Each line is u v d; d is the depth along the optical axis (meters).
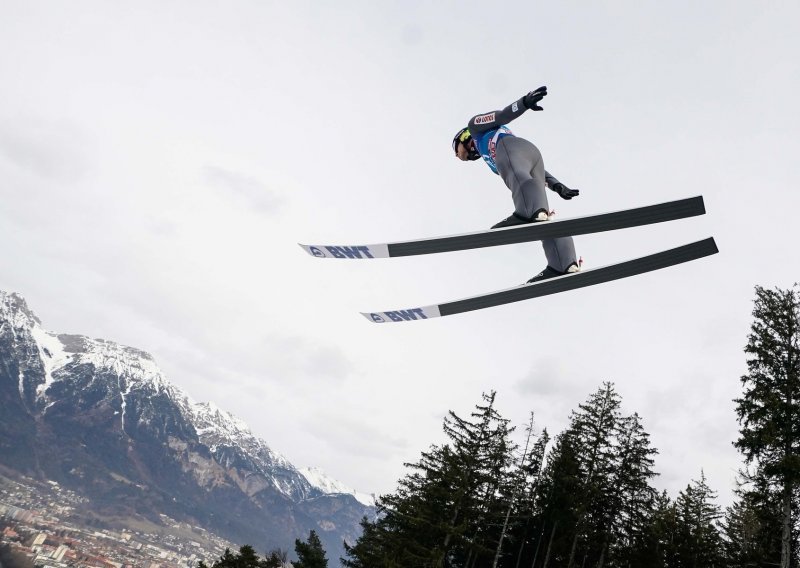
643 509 25.92
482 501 24.64
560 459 26.98
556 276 5.93
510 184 5.84
